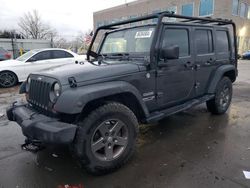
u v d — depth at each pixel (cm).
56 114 264
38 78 293
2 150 356
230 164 302
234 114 511
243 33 2909
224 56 489
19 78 923
